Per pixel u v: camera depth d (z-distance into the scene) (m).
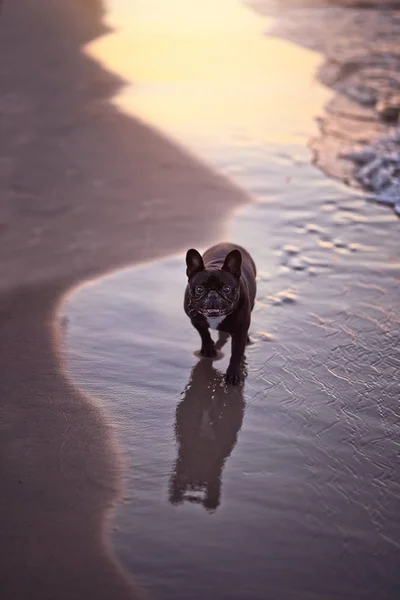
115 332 6.38
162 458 4.77
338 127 12.35
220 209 9.00
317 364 5.85
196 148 11.20
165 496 4.41
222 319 5.45
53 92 14.32
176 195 9.43
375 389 5.51
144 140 11.52
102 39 19.38
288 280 7.26
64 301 6.87
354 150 10.91
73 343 6.19
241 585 3.75
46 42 18.86
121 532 4.12
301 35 20.28
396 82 15.18
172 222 8.62
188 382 5.67
